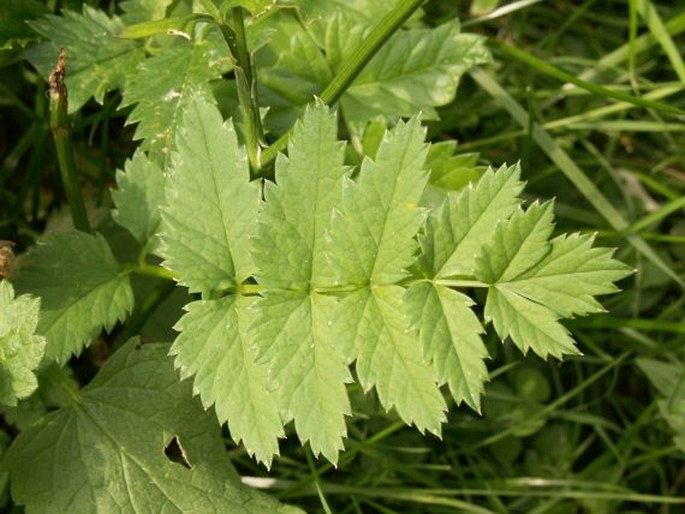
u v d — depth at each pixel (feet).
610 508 1.32
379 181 0.84
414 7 0.98
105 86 1.06
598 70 1.48
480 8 1.41
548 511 1.32
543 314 0.84
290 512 0.97
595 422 1.34
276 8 0.90
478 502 1.32
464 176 1.14
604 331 1.41
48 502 0.93
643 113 1.49
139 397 0.97
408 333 0.84
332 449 0.83
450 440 1.32
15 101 1.28
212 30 1.04
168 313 1.16
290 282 0.85
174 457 1.00
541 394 1.36
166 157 1.00
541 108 1.47
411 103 1.15
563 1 1.57
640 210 1.48
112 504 0.94
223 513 0.96
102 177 1.26
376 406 1.26
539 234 0.84
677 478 1.36
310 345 0.84
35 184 1.29
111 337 1.17
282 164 0.85
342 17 1.14
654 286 1.45
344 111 1.15
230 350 0.86
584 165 1.51
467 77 1.47
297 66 1.14
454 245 0.85
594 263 0.84
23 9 1.09
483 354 0.83
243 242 0.88
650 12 1.37
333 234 0.84
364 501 1.25
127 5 1.12
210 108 0.89
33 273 0.97
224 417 0.85
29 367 0.85
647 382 1.42
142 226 1.01
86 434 0.95
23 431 0.94
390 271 0.85
